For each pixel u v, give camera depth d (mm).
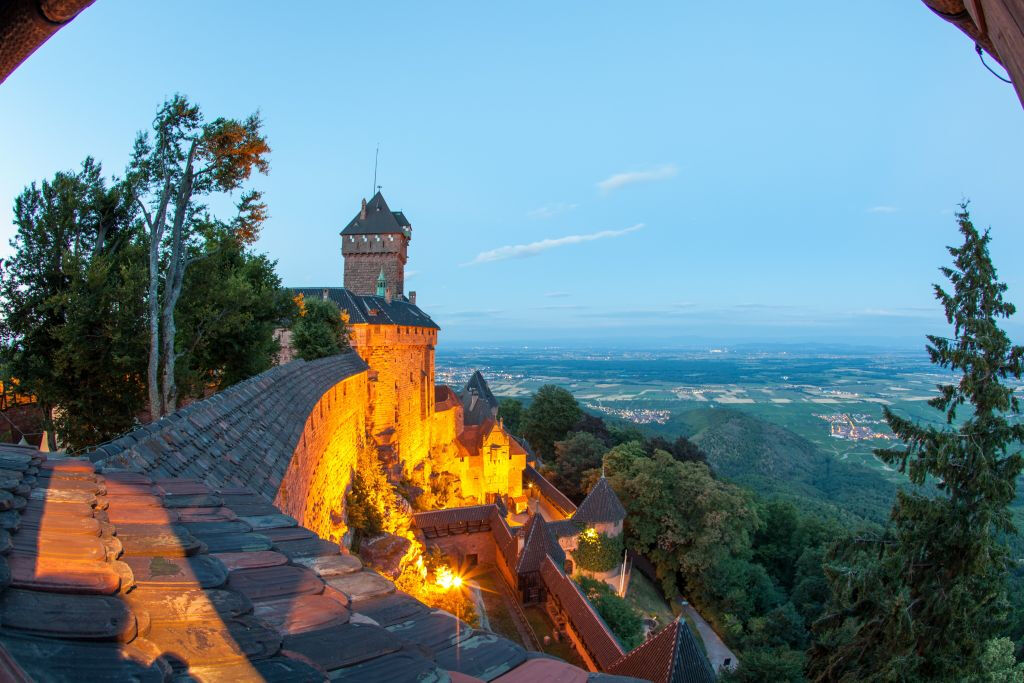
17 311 21297
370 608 3764
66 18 3221
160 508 5090
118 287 21453
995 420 16844
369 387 45250
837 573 18766
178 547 3906
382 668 2832
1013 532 16562
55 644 2365
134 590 3195
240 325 26422
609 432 82125
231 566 3900
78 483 5355
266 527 5078
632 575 50375
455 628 3680
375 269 72750
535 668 3371
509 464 63469
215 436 10391
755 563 56750
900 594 16609
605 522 44750
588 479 62906
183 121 21438
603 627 29016
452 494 57062
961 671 16344
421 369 55625
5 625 2416
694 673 23078
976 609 16531
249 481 9844
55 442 22609
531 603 36438
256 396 14906
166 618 2947
